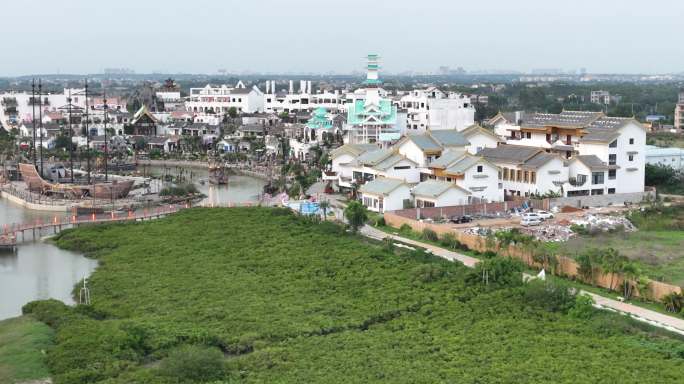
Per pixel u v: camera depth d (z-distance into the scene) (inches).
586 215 5319.9
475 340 2908.5
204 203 6402.6
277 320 3218.5
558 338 2908.5
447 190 5442.9
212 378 2655.0
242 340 3002.0
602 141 6008.9
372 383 2529.5
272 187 7219.5
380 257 4148.6
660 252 4259.4
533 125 6855.3
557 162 5880.9
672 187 6535.4
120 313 3398.1
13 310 3624.5
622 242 4530.0
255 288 3693.4
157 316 3316.9
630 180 6122.1
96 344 2945.4
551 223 5000.0
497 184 5757.9
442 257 4143.7
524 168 5905.5
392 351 2832.2
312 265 4050.2
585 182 5935.0
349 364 2706.7
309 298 3518.7
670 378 2514.8
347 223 5009.8
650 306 3326.8
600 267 3609.7
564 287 3326.8
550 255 3843.5
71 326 3171.8
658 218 5172.2
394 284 3666.3
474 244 4296.3
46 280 4158.5
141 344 2977.4
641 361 2664.9
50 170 7637.8
